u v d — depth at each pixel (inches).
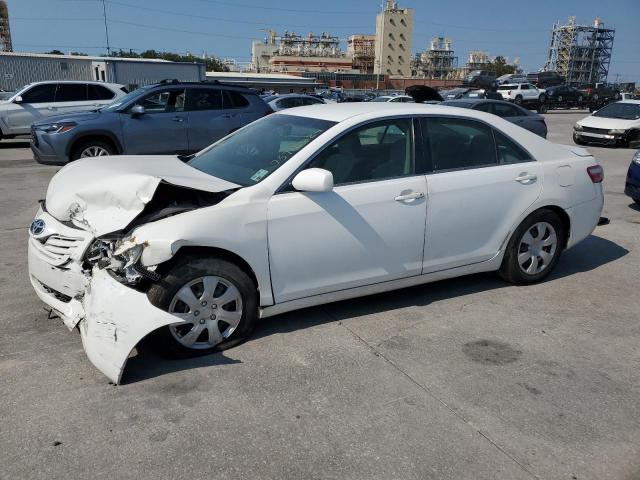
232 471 98.2
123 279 125.0
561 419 115.3
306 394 122.1
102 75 1180.5
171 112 418.9
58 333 147.7
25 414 112.5
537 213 182.4
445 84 4375.0
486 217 171.8
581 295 183.0
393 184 154.3
